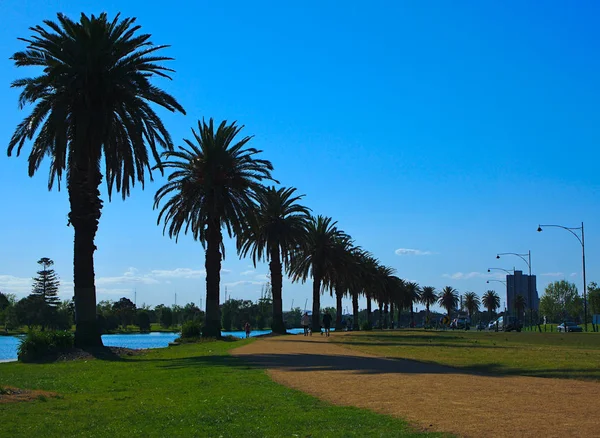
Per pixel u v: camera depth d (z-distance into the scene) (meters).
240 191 47.28
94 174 33.94
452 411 11.61
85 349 32.91
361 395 14.08
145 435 10.45
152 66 33.94
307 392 14.77
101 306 153.75
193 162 47.19
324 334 60.62
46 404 14.08
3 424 11.59
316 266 75.19
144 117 33.31
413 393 14.17
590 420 10.48
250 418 11.54
